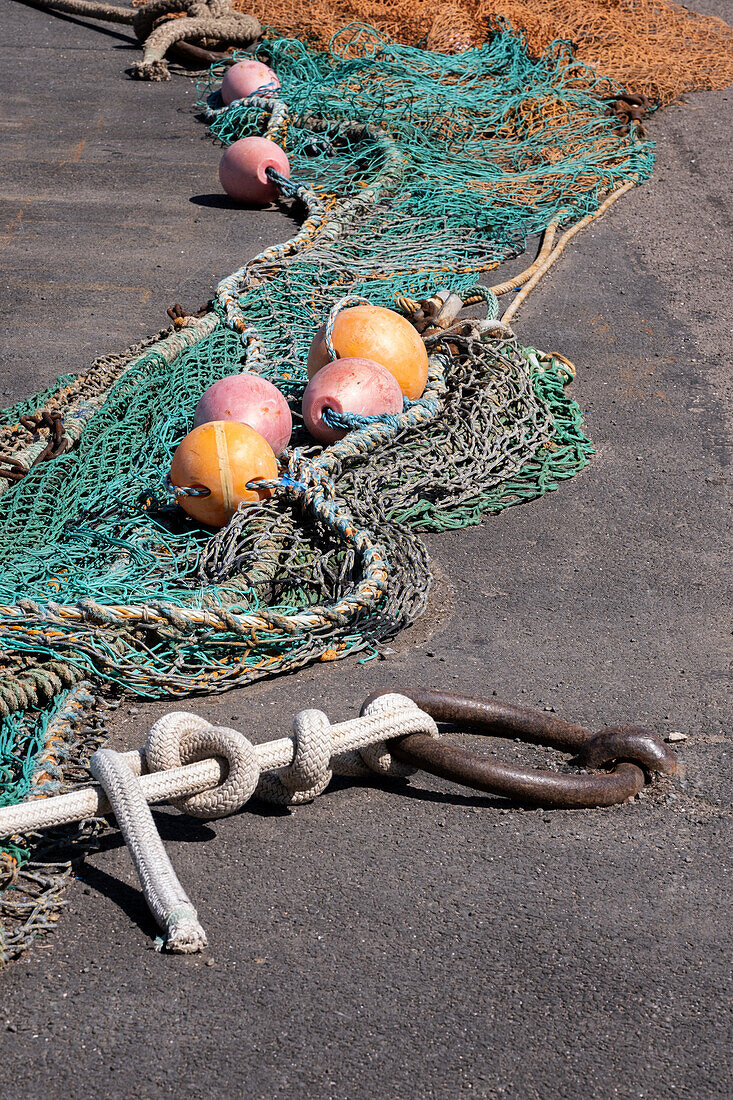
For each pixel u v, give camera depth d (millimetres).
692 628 5258
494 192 10609
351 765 4242
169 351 7480
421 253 9414
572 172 10992
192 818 4062
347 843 3945
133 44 15078
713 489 6500
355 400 6340
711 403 7473
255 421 6070
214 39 14164
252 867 3824
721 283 9273
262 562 5398
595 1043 3188
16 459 6246
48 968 3395
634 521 6188
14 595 5043
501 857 3887
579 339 8320
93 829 3920
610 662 4992
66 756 4172
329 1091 3029
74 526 5805
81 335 8195
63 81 13625
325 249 9211
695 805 4137
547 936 3551
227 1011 3262
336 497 5902
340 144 11992
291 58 13430
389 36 13703
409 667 4957
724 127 12609
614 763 4277
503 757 4379
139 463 6355
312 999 3305
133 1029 3199
